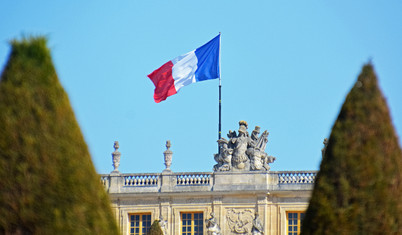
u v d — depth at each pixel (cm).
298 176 16538
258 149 16700
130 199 16825
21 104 7850
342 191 8238
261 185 16525
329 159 8356
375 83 8475
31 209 7731
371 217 8156
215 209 16625
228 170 16675
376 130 8331
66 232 7762
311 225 8300
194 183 16750
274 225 16475
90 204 7894
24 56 7950
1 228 7712
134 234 16762
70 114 8000
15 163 7762
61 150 7869
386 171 8238
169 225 16675
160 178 16850
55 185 7794
